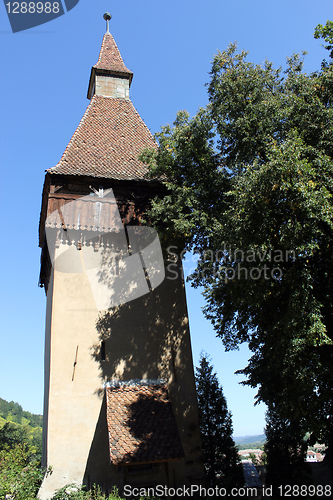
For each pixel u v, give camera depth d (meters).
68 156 19.03
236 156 15.05
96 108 23.14
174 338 17.19
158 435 13.81
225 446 19.23
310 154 12.74
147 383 16.00
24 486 12.99
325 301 12.70
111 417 14.11
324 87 13.80
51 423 14.38
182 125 16.27
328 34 14.14
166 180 18.70
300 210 11.58
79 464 14.02
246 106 14.48
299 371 11.05
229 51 16.05
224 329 16.05
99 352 15.96
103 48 26.61
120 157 20.25
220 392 20.77
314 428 11.29
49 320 17.78
